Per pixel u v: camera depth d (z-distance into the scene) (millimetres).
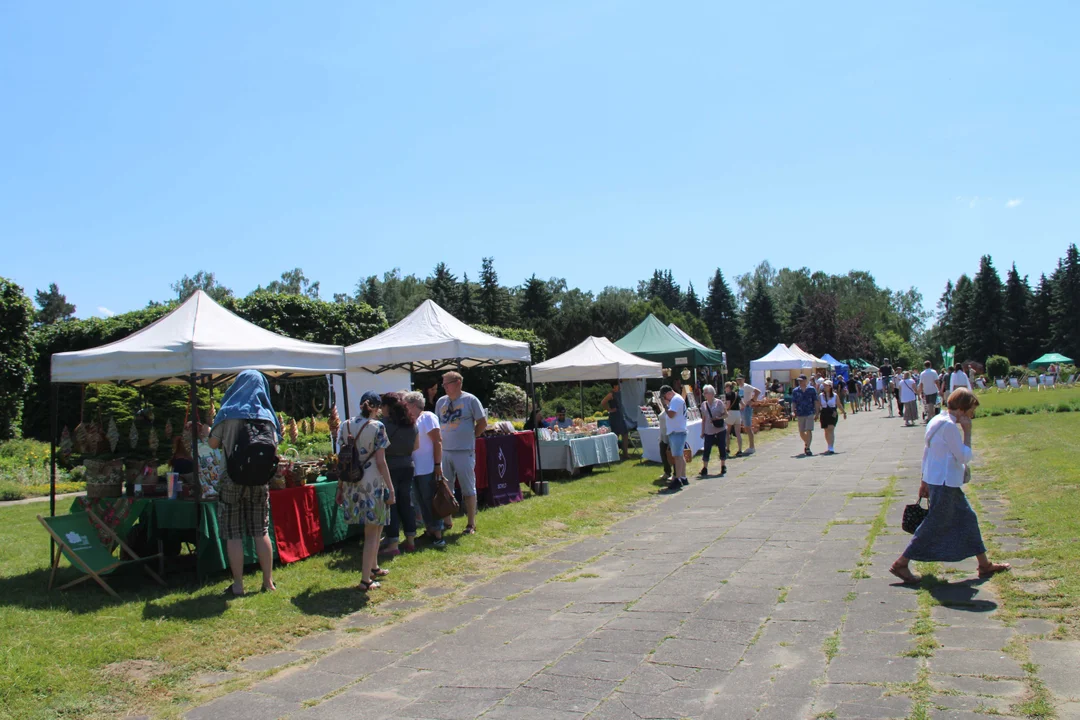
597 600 6109
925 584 5789
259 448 6160
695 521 9305
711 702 3980
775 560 7051
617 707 3998
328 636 5500
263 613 5809
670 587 6344
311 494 7793
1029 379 47344
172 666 4832
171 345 6828
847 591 5836
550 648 5020
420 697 4320
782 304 89562
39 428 23656
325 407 19828
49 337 23953
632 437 19078
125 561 6609
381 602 6281
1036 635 4539
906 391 21672
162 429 12250
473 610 6027
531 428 13945
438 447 7949
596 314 58188
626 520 9703
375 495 6465
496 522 9164
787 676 4250
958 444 5719
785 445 18391
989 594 5422
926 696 3812
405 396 7930
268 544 6461
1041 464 10641
